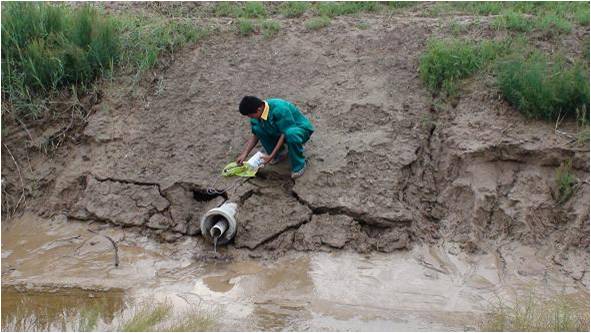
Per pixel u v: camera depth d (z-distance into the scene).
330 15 8.97
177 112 7.54
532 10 8.88
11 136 7.53
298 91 7.61
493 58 7.61
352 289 5.91
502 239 6.50
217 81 7.80
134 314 5.47
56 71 7.76
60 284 6.04
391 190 6.67
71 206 7.11
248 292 5.87
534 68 7.08
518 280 6.05
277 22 8.56
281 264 6.28
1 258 6.50
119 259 6.43
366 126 7.19
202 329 5.20
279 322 5.39
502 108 7.12
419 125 7.17
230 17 9.01
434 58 7.54
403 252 6.39
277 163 6.98
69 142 7.54
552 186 6.68
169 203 6.87
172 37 8.37
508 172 6.81
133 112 7.59
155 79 7.90
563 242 6.39
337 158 6.89
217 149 7.20
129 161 7.19
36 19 8.20
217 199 6.81
